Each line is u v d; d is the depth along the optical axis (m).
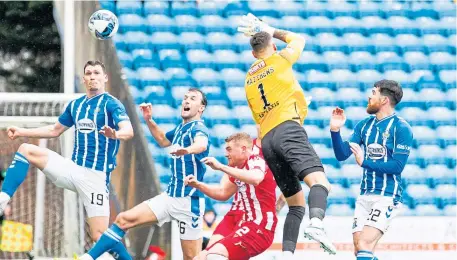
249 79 16.45
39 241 21.06
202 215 17.55
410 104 28.97
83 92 24.39
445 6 31.98
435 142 27.78
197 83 28.69
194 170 17.31
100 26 18.11
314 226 14.83
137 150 22.34
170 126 27.00
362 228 17.80
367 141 17.81
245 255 16.47
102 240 16.59
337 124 17.34
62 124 17.69
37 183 21.25
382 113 17.80
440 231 21.02
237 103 28.23
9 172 17.08
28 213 21.17
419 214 25.86
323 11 31.53
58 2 30.03
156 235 20.75
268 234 16.59
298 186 16.44
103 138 17.31
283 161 16.11
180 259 20.22
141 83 28.39
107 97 17.33
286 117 16.12
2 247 19.11
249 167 16.44
